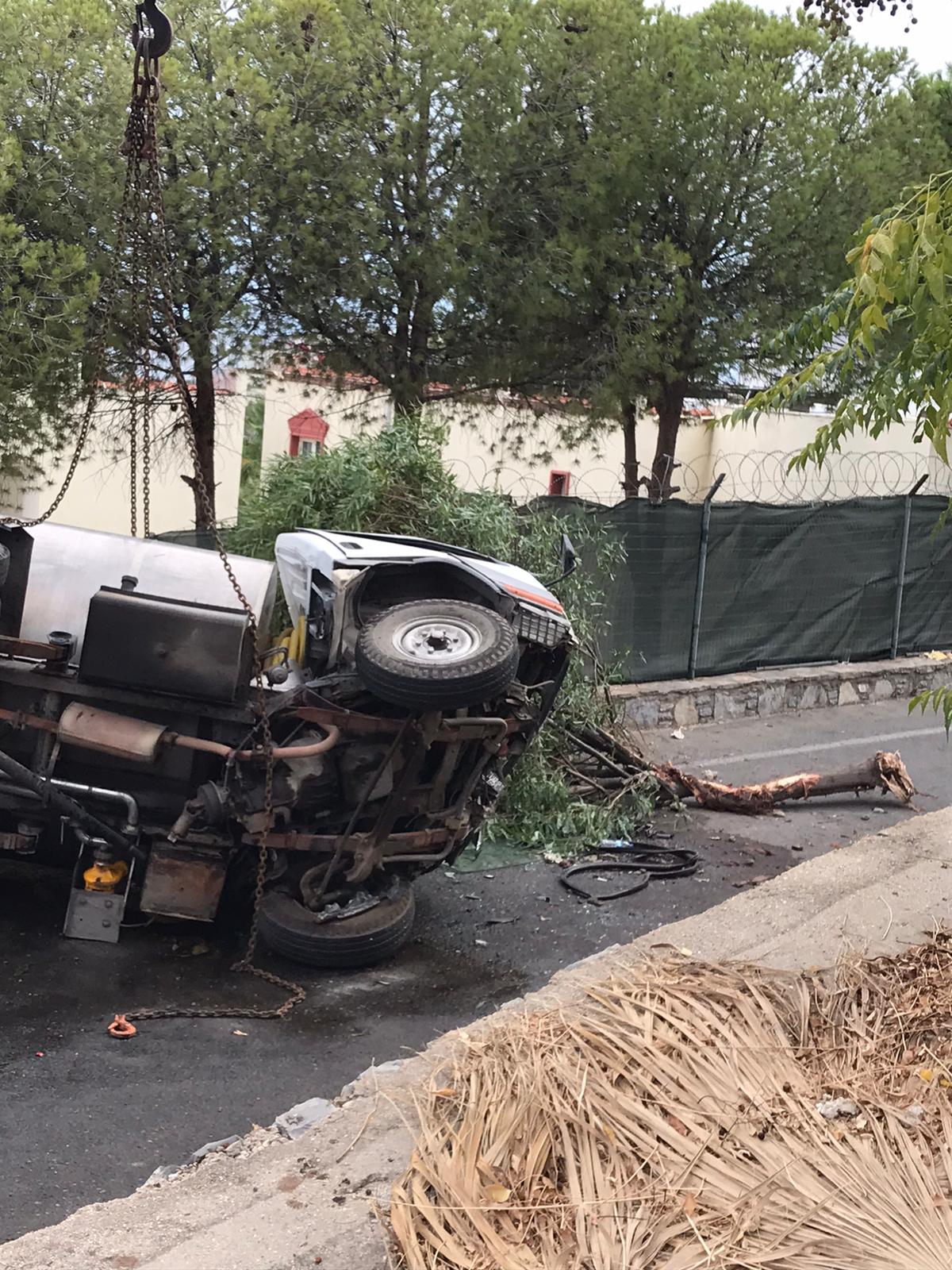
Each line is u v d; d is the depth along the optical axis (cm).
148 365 727
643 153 1370
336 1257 291
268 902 600
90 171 1149
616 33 1350
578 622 973
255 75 1208
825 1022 385
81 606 619
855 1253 272
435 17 1286
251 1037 522
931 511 1527
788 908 540
